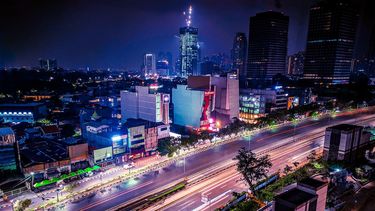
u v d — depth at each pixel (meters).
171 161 118.88
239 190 91.38
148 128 124.75
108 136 116.44
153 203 82.50
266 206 77.94
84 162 107.44
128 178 101.06
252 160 92.75
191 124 170.62
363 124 179.12
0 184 87.25
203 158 122.25
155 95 146.12
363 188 91.94
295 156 124.31
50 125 147.12
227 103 170.75
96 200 84.75
